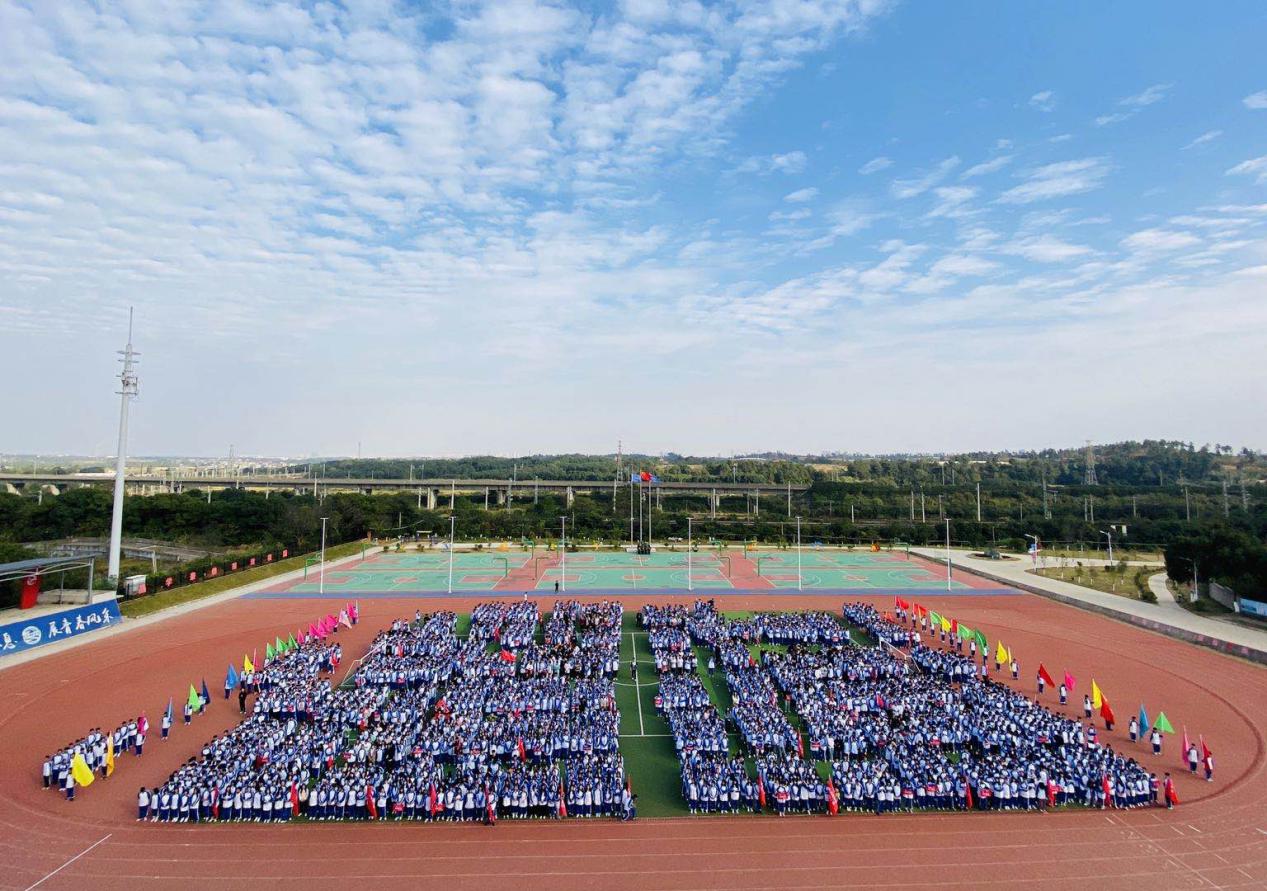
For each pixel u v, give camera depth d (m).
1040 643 71.62
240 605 88.75
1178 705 53.59
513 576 111.88
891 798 37.81
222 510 139.50
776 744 44.22
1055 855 33.38
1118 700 54.75
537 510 191.00
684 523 176.12
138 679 58.19
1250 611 79.69
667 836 35.34
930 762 40.38
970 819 36.94
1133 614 81.25
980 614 85.31
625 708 53.41
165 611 82.69
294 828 35.78
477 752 42.06
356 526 154.62
